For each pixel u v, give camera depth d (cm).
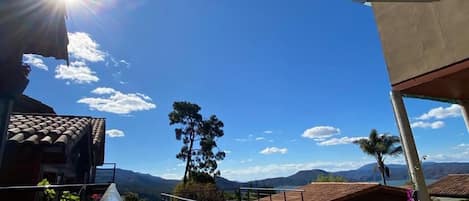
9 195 341
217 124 3469
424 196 374
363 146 3030
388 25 471
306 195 1309
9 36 243
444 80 404
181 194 1733
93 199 486
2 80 243
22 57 264
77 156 670
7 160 354
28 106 898
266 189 824
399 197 1179
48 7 249
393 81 450
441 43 390
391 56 459
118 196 153
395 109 440
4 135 239
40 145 349
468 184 2023
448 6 387
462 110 518
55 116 548
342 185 1325
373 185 1139
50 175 474
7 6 228
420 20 422
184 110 3353
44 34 277
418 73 415
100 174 769
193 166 3256
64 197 398
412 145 409
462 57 363
